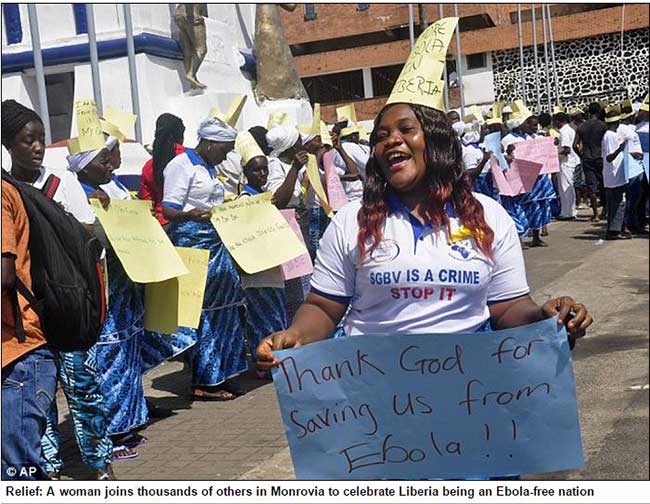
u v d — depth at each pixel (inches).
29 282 141.4
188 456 207.5
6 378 138.3
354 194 342.6
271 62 536.7
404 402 108.3
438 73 111.6
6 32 468.4
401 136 108.6
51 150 259.9
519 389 107.9
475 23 1296.8
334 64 1258.6
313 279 115.7
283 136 292.5
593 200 629.0
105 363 209.8
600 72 1205.1
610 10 1178.6
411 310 109.6
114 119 300.2
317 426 108.8
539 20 1218.0
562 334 106.7
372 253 109.5
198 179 241.6
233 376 260.4
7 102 159.9
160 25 470.9
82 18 459.5
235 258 241.6
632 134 503.2
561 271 421.1
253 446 212.4
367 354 107.6
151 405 248.4
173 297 218.5
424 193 110.0
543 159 516.1
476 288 109.7
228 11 536.1
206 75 488.1
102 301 148.6
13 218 138.9
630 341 276.4
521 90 1227.9
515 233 113.5
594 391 231.1
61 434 230.5
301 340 111.6
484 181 492.7
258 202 248.7
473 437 108.7
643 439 191.8
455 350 106.9
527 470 109.5
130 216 203.8
